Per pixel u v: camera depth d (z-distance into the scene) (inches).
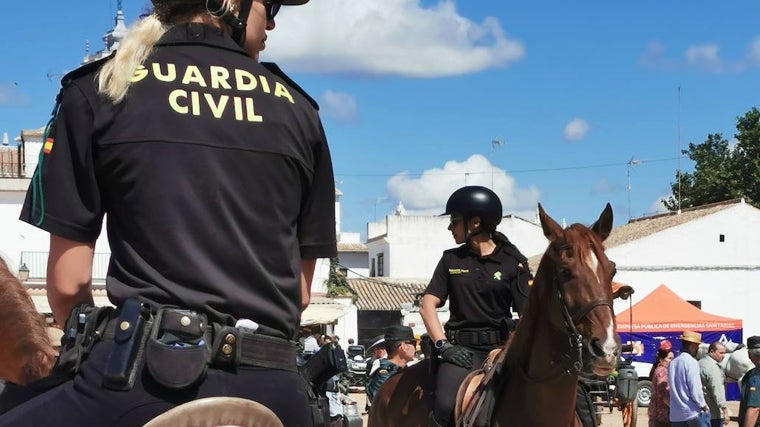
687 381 508.4
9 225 1387.8
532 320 215.0
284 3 105.3
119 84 86.4
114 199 86.4
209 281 84.0
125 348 79.7
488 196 259.1
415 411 267.6
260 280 86.7
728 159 2194.9
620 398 589.0
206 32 93.4
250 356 83.9
